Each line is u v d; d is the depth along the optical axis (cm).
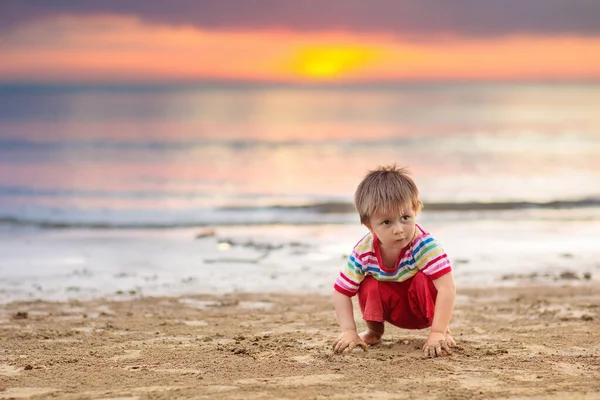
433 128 3844
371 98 10906
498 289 695
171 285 718
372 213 403
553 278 753
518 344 442
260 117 4956
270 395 324
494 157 2314
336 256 885
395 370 372
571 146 2708
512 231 1084
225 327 520
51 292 682
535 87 17862
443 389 333
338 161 2272
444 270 409
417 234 414
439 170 1959
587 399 315
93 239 1027
